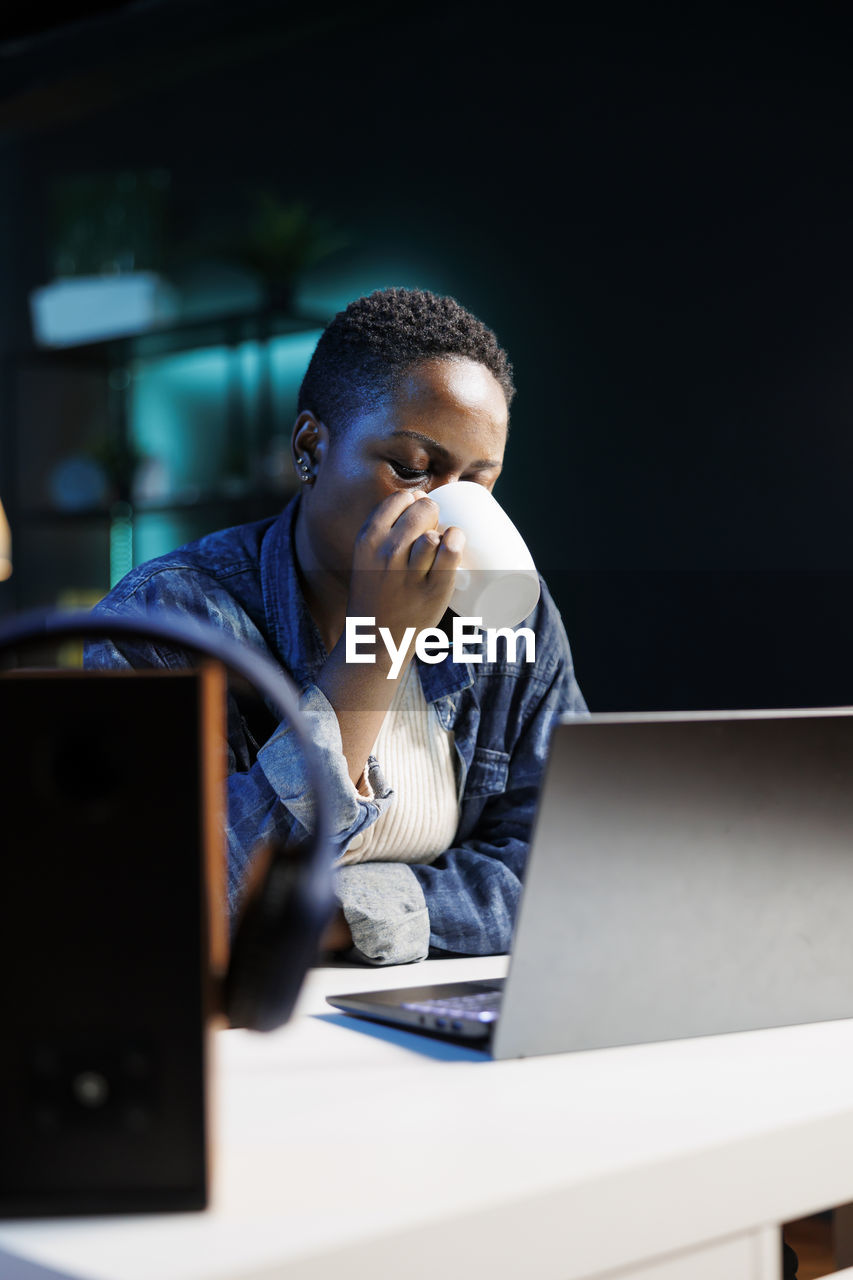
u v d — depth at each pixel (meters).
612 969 0.71
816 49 2.79
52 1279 0.44
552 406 3.29
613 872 0.68
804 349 2.82
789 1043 0.74
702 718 0.69
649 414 3.10
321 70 3.70
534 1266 0.50
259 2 3.50
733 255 2.94
